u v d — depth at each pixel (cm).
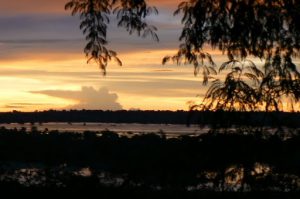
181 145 991
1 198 1297
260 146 946
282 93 943
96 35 1006
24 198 1290
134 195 1193
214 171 973
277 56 952
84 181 1293
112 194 1225
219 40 977
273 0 951
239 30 962
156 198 1104
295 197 943
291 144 939
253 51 973
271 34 955
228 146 955
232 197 968
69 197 1274
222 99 947
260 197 962
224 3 964
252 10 955
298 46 952
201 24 978
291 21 951
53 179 1330
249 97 941
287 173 940
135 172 1170
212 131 959
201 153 970
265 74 948
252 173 955
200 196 997
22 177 1359
